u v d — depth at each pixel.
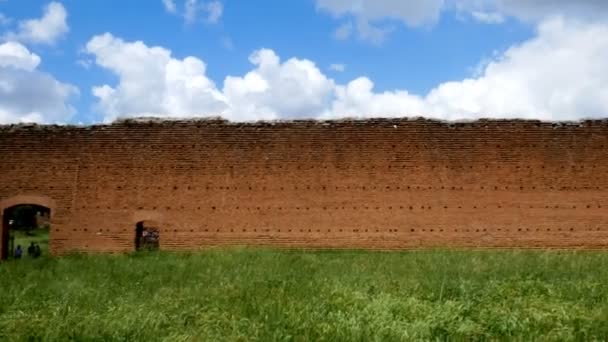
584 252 24.34
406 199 25.67
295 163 25.95
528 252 23.59
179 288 14.62
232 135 26.17
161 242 25.73
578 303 12.70
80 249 25.72
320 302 12.37
